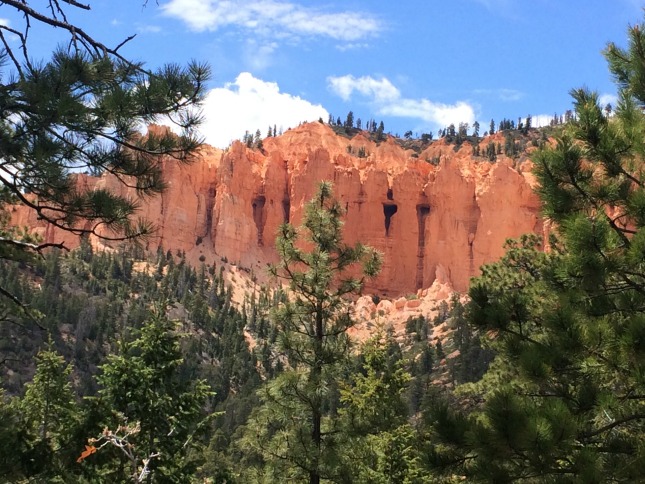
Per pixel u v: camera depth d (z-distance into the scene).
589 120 11.37
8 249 14.67
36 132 9.51
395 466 21.06
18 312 14.58
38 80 8.95
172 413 16.31
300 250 18.98
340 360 18.17
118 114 9.33
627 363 10.28
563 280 11.10
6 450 13.10
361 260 19.25
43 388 17.23
